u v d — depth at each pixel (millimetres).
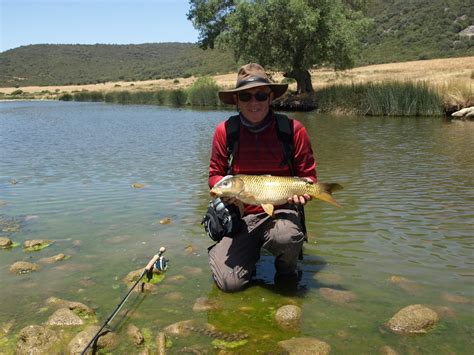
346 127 8523
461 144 5941
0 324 1768
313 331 1686
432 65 24156
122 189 3850
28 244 2559
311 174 2162
